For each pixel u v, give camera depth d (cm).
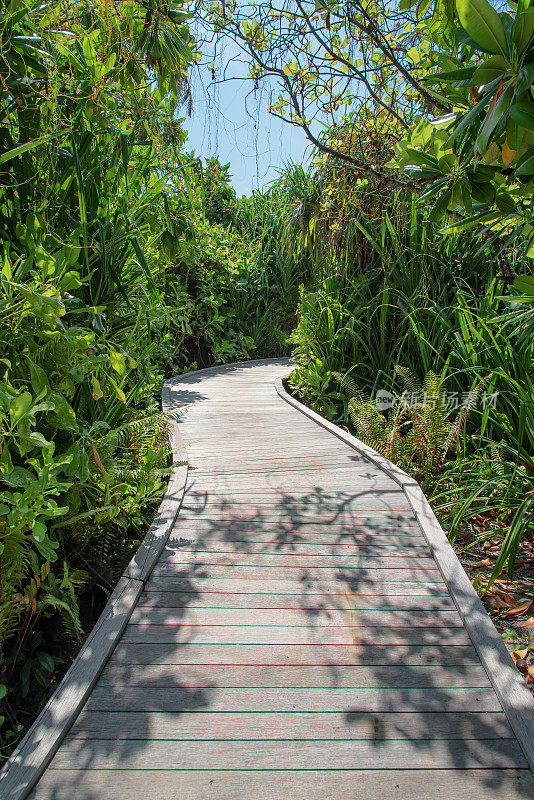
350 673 196
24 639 221
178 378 828
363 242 671
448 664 201
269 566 269
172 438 472
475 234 562
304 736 168
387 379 593
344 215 631
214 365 1084
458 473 402
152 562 264
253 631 219
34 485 191
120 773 154
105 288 315
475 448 441
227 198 1327
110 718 174
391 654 206
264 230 1223
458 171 215
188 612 231
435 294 575
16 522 199
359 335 629
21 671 213
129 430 320
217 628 220
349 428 592
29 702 212
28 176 270
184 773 154
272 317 1223
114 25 271
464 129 200
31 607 209
